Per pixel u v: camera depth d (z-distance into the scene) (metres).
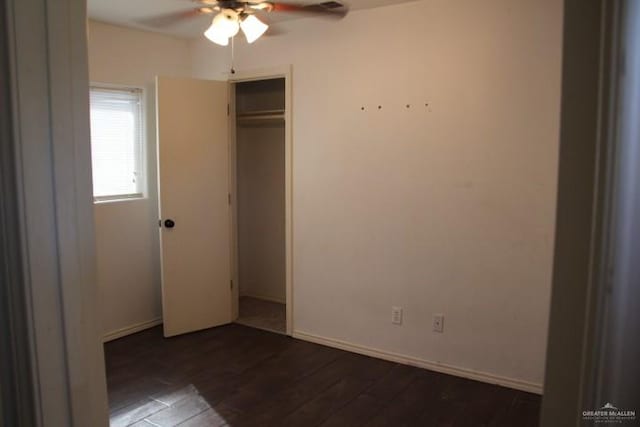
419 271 3.31
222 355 3.58
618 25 0.49
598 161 0.54
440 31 3.07
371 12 3.31
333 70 3.51
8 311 0.74
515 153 2.91
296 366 3.38
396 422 2.63
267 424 2.61
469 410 2.76
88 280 0.83
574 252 0.58
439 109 3.12
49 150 0.76
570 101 0.57
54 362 0.78
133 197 4.08
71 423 0.81
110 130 3.89
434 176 3.19
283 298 4.89
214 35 2.62
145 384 3.10
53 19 0.76
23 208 0.73
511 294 3.00
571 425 0.60
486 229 3.04
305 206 3.77
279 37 3.75
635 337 0.45
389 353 3.49
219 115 4.09
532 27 2.79
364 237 3.52
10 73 0.71
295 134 3.75
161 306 4.30
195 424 2.62
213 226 4.13
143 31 4.00
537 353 2.95
